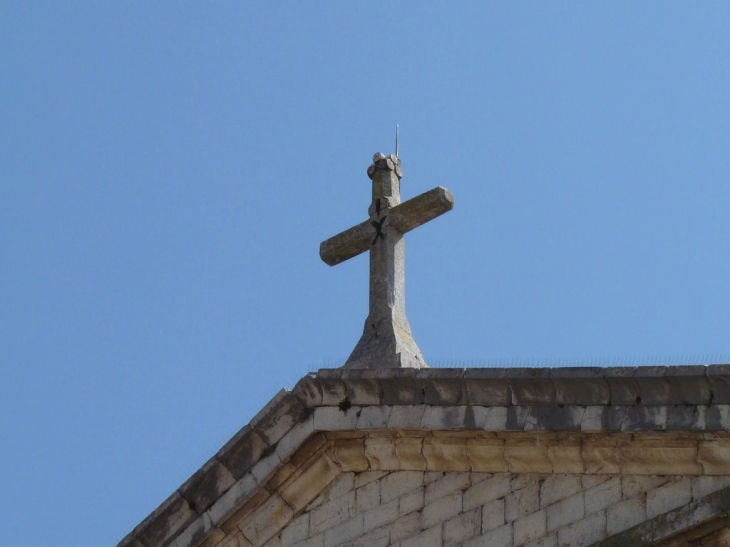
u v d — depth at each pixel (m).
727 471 35.72
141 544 40.38
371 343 41.50
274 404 39.75
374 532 38.59
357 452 39.16
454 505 38.00
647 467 36.31
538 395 37.16
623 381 36.38
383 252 42.78
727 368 35.56
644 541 35.72
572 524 36.62
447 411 38.00
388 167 43.78
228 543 40.00
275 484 39.75
